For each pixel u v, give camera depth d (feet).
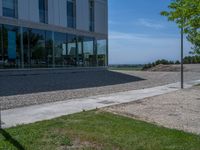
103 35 120.88
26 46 85.15
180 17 30.96
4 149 20.43
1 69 77.05
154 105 41.68
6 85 61.41
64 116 32.09
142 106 40.68
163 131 26.43
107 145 22.12
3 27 78.43
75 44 105.40
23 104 40.47
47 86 63.72
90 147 21.61
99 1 118.52
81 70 107.65
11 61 80.18
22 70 83.10
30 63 86.17
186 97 50.67
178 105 41.93
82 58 108.78
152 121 31.40
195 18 29.07
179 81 87.25
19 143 21.89
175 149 21.65
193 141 23.71
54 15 95.91
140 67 183.52
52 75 88.58
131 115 34.22
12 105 39.34
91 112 35.01
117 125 27.99
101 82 77.56
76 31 105.70
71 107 38.70
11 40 80.48
